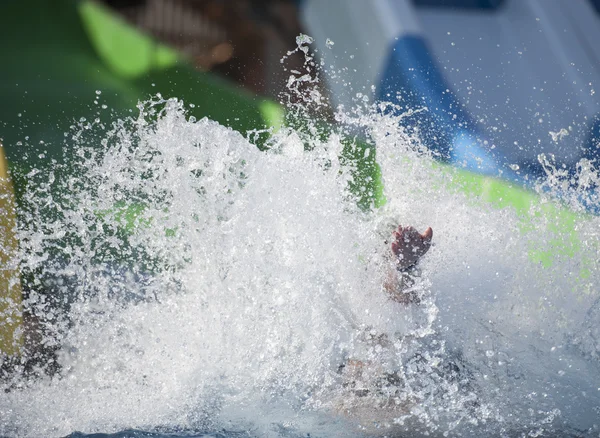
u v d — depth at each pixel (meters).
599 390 11.33
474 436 10.17
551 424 10.45
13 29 24.06
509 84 26.73
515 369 11.89
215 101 23.80
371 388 11.66
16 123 20.69
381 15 26.19
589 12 30.08
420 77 25.38
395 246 12.98
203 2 27.75
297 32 27.81
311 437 10.27
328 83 25.44
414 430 10.37
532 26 29.20
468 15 29.14
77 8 25.23
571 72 27.59
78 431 10.71
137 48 25.28
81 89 23.22
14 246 14.32
